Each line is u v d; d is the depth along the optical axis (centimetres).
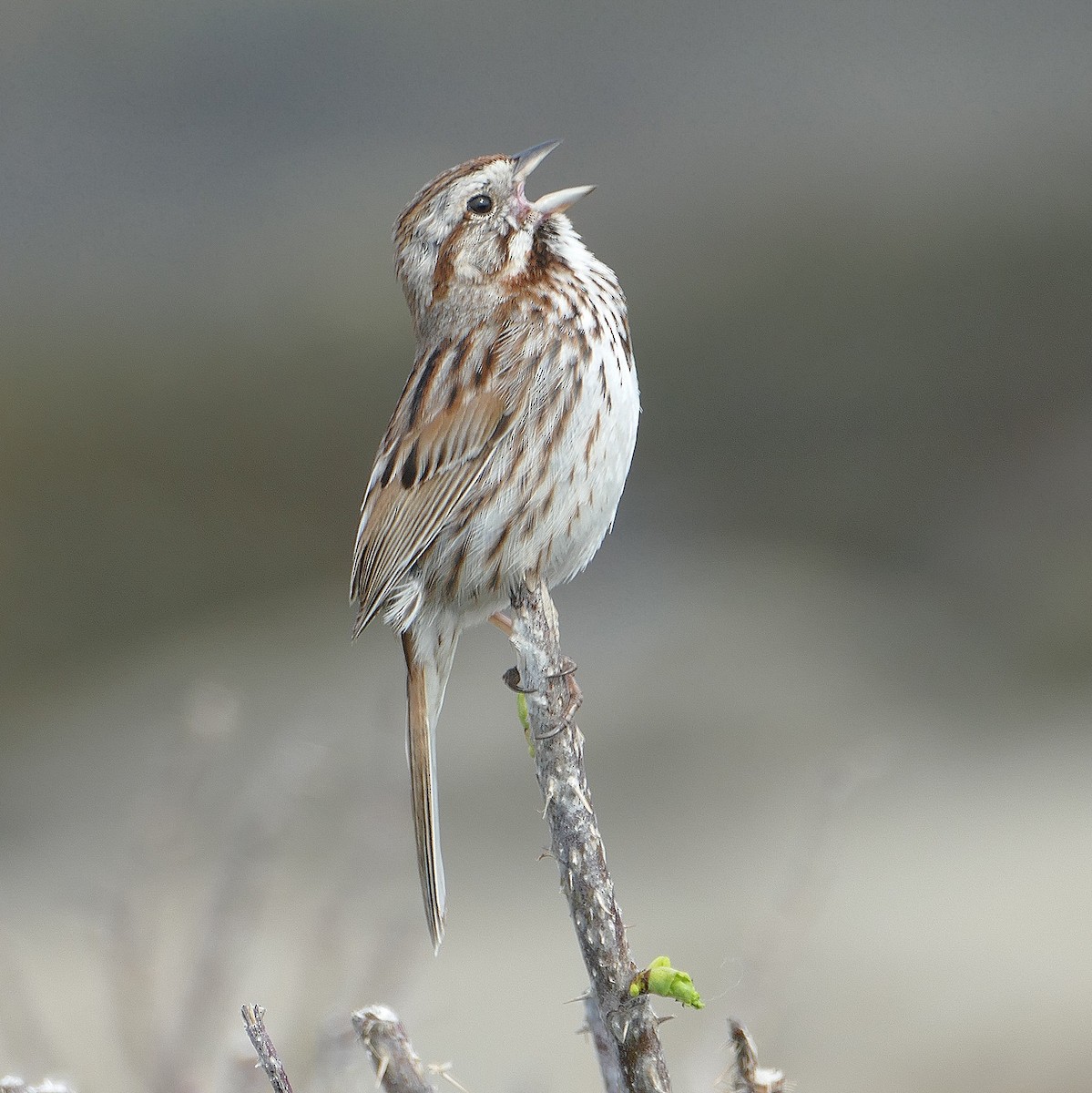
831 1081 923
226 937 563
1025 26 2273
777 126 2211
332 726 1418
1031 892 1116
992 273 2022
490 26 2420
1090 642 1612
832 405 1988
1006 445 1944
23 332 2125
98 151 2350
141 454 2042
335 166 2300
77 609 1941
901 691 1513
